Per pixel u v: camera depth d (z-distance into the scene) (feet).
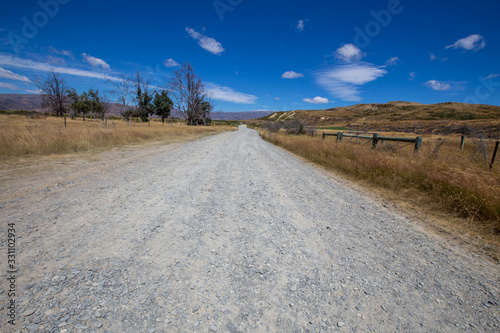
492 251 9.05
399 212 13.15
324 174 23.59
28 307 5.21
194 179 18.60
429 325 5.46
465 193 13.20
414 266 7.91
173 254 7.86
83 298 5.61
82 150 30.76
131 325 4.99
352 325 5.37
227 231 9.86
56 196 12.76
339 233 10.25
